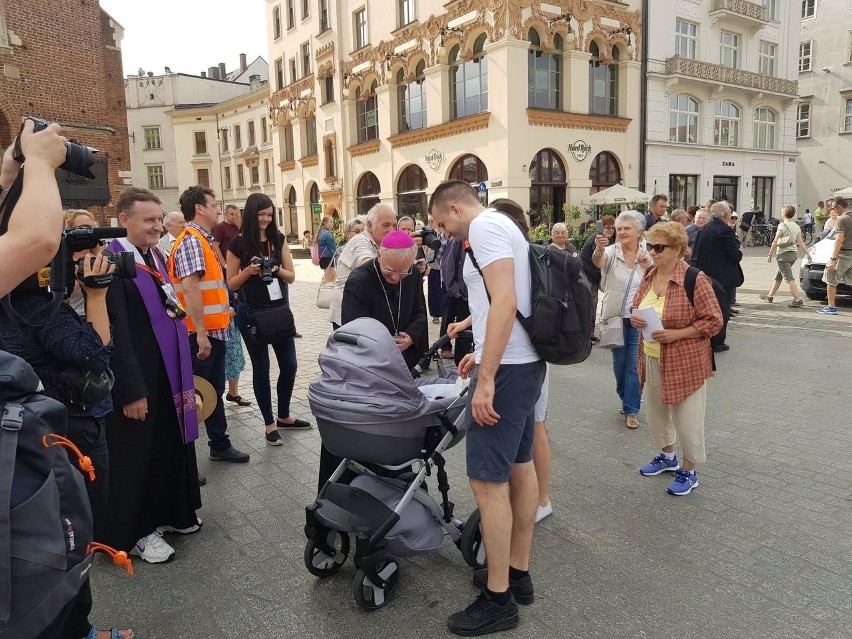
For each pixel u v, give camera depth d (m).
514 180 21.00
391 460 2.88
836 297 11.77
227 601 2.92
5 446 1.47
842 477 4.13
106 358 2.53
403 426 2.83
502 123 20.84
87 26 15.69
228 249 4.88
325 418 2.83
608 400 6.00
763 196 30.31
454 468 4.43
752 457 4.50
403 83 25.25
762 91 27.84
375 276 3.61
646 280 4.20
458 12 21.83
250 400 6.33
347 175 29.05
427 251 9.24
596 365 7.35
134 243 3.29
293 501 3.96
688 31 25.86
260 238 4.80
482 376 2.48
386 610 2.84
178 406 3.35
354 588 2.76
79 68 15.60
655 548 3.31
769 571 3.06
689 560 3.18
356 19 27.41
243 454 4.61
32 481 1.54
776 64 29.45
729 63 27.70
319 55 29.92
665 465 4.25
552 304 2.54
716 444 4.77
